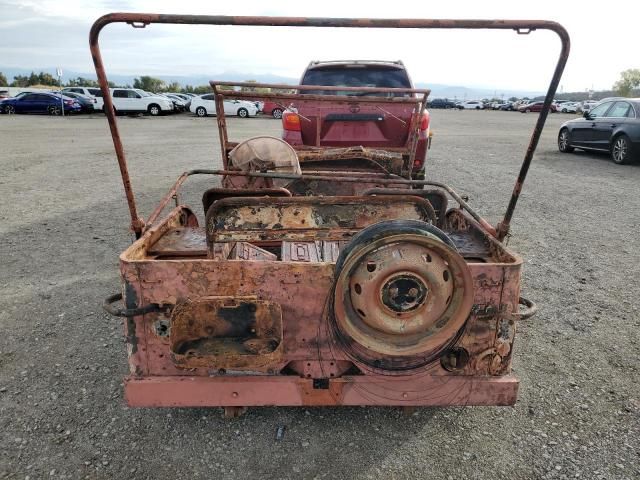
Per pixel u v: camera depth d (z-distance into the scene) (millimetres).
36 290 4379
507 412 2850
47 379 3074
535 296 4359
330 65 6246
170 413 2783
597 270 4996
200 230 3307
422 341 2188
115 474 2348
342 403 2416
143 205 7453
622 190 8859
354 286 2145
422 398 2424
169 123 24141
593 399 2971
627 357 3430
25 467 2375
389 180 3396
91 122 24094
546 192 8609
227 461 2439
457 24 2330
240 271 2268
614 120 12078
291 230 2477
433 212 2521
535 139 2604
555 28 2350
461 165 11547
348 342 2330
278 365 2387
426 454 2510
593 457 2502
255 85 4543
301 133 5684
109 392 2957
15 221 6551
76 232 6082
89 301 4172
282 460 2453
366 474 2375
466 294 2146
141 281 2273
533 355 3441
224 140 4781
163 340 2346
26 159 12023
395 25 2326
